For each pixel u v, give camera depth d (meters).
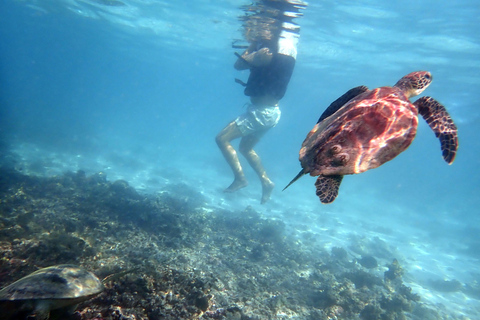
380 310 7.31
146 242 8.30
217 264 8.14
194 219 11.10
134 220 9.78
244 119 10.60
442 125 2.54
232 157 10.98
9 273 5.15
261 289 7.24
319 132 2.48
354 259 11.95
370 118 2.28
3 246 5.93
